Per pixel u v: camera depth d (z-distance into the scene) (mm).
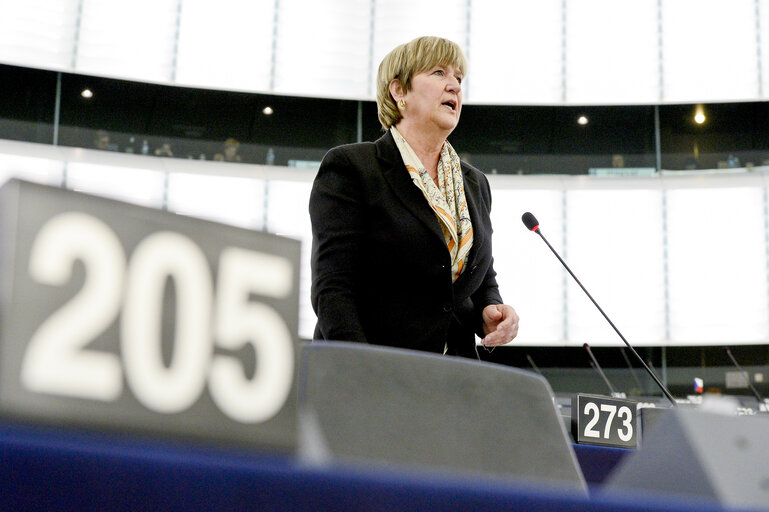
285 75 13227
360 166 2322
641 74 13492
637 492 796
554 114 13859
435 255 2268
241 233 673
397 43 13422
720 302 13250
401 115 2516
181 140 13180
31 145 12656
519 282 13375
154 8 12977
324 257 2250
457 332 2402
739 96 13359
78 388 563
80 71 12656
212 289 646
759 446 771
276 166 13359
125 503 503
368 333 2238
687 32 13477
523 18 13555
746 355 13109
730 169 13508
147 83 13219
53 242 568
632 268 13375
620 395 12883
